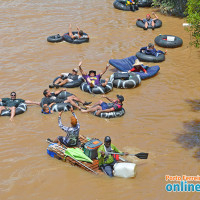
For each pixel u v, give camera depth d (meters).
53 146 13.03
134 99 18.11
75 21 31.86
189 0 17.16
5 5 36.94
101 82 19.45
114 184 11.38
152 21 30.06
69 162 12.51
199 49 25.50
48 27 30.11
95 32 29.06
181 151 13.38
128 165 11.64
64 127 12.76
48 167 12.34
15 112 16.28
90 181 11.52
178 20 32.62
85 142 13.44
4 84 19.61
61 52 24.69
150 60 23.02
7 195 10.89
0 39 27.02
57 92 17.69
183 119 16.00
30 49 25.12
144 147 13.67
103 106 16.38
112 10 35.72
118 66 21.08
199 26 17.94
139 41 26.97
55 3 38.22
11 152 13.31
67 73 20.05
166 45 25.73
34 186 11.31
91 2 38.88
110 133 14.77
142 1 37.28
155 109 16.97
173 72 21.59
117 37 27.83
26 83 19.81
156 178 11.71
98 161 12.36
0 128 15.20
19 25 30.53
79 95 18.58
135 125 15.48
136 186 11.27
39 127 15.28
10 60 23.05
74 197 10.76
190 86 19.61
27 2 38.41
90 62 22.94
